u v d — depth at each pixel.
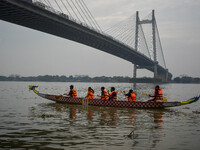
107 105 13.34
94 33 52.25
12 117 9.08
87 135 6.21
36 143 5.43
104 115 9.98
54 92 33.06
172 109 12.54
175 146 5.34
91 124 7.79
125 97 21.14
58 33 49.44
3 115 9.60
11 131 6.61
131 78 127.62
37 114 9.96
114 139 5.85
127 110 11.88
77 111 11.19
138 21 100.69
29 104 14.16
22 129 6.87
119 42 63.88
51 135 6.17
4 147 5.12
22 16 36.19
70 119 8.73
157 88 13.09
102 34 55.12
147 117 9.62
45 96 16.30
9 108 12.08
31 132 6.49
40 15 36.16
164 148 5.19
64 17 40.88
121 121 8.52
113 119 8.94
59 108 12.30
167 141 5.75
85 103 14.00
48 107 12.70
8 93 25.78
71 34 50.41
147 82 125.19
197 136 6.29
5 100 16.77
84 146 5.23
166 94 32.12
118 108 12.68
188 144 5.52
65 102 14.95
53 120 8.47
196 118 9.45
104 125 7.65
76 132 6.54
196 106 14.55
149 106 12.70
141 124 7.97
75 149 5.01
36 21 39.59
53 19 38.72
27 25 42.62
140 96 23.78
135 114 10.48
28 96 20.86
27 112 10.59
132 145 5.36
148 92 34.41
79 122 8.12
